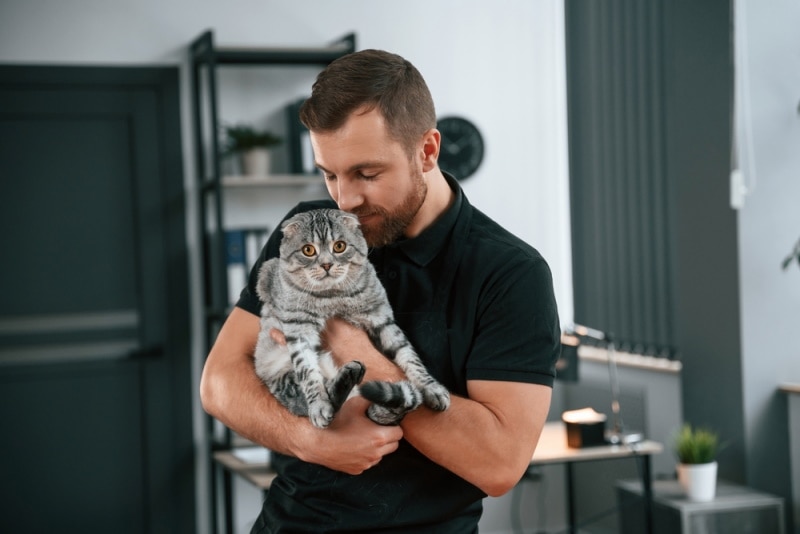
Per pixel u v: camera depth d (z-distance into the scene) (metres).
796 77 4.07
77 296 4.57
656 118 4.44
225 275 4.30
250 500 4.70
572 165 5.08
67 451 4.55
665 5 4.34
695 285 4.26
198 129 4.56
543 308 1.56
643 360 4.69
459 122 5.00
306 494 1.63
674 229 4.37
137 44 4.57
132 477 4.62
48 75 4.47
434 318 1.61
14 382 4.50
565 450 3.92
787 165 4.07
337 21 4.80
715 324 4.16
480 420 1.49
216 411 1.67
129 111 4.58
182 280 4.66
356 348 1.56
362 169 1.49
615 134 4.74
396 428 1.48
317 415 1.44
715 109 4.11
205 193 4.57
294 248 1.58
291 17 4.73
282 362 1.64
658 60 4.41
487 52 5.05
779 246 4.07
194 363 4.69
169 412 4.66
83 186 4.56
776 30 4.06
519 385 1.52
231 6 4.66
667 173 4.40
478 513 1.66
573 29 5.02
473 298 1.58
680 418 4.41
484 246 1.60
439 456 1.49
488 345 1.55
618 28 4.67
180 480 4.66
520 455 1.50
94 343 4.59
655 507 3.94
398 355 1.57
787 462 4.07
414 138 1.51
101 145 4.57
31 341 4.52
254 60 4.37
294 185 4.74
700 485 3.79
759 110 4.04
